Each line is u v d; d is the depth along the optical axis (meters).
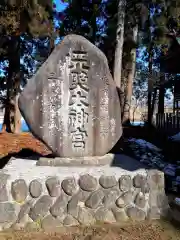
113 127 4.43
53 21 11.26
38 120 4.13
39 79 4.14
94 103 4.34
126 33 12.84
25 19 9.02
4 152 8.41
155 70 18.42
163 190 4.04
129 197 3.88
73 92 4.25
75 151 4.28
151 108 18.45
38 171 3.87
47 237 3.32
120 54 9.91
